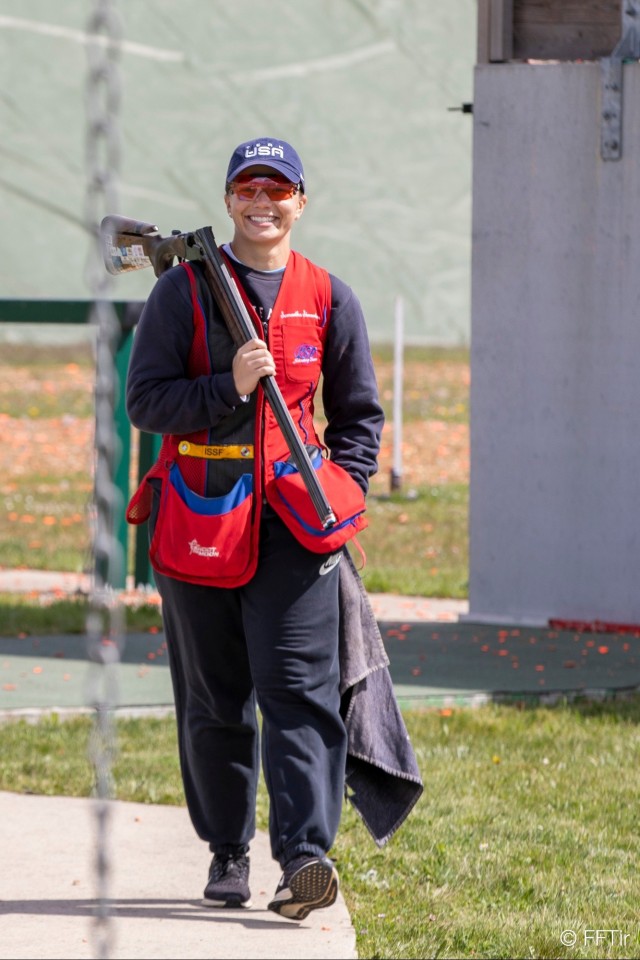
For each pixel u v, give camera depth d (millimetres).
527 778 20828
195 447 14016
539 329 32719
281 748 13742
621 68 31781
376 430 14789
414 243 136125
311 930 14250
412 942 14625
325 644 13938
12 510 55062
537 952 14484
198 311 14125
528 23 33375
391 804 14648
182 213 130625
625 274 31938
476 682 26734
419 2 152875
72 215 133375
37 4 146875
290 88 145375
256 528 13805
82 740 22531
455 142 146375
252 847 17234
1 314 37469
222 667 14328
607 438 32250
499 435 33188
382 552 46344
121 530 37219
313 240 136000
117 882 15758
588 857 17516
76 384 97812
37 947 13555
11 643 31094
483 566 33500
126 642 30984
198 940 13852
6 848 16984
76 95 141750
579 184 32250
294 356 14141
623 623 32219
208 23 147250
